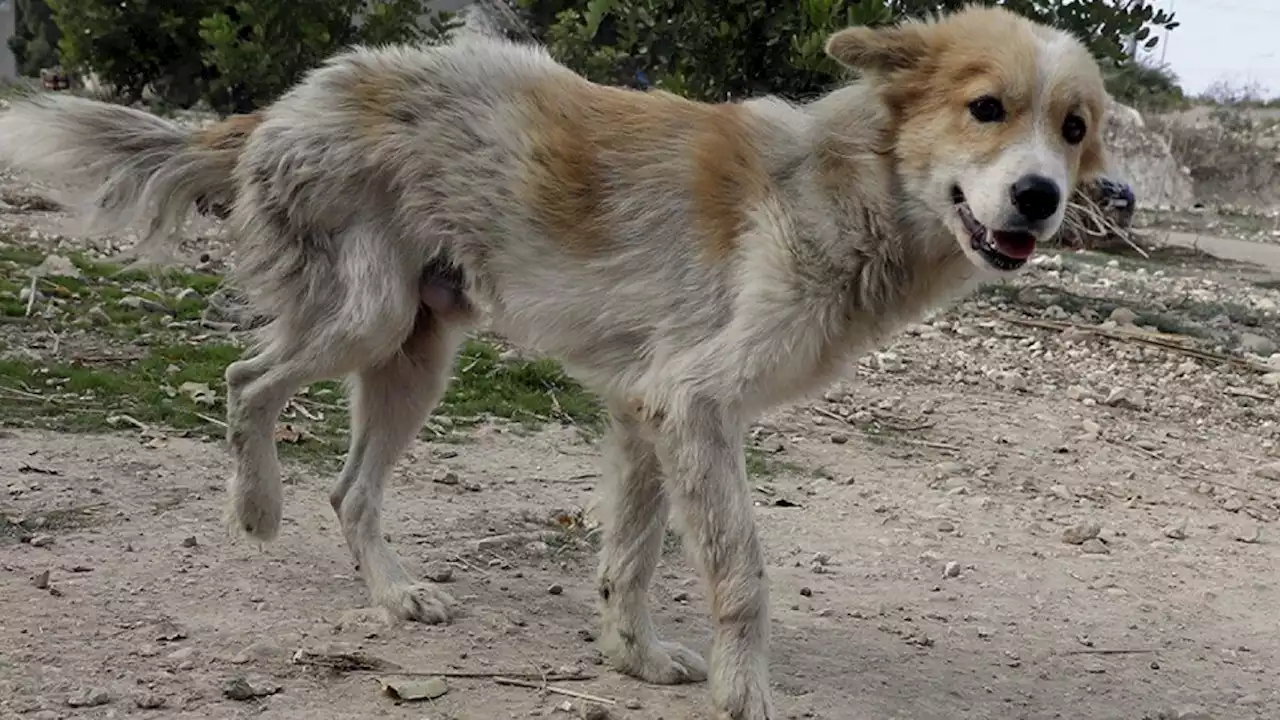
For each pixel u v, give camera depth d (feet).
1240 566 8.51
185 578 7.09
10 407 8.57
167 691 6.29
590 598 7.38
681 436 6.53
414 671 6.58
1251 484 9.86
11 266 11.19
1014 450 10.11
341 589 7.18
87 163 7.35
